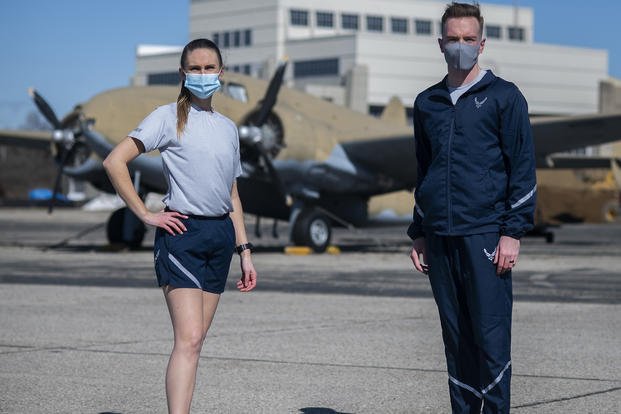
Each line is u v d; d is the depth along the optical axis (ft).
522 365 30.12
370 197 96.63
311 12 342.44
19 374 28.17
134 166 78.43
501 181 19.63
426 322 39.60
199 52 19.54
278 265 72.38
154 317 40.16
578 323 39.50
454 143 19.62
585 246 109.29
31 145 100.53
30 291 50.29
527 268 71.67
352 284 56.59
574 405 24.70
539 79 316.60
